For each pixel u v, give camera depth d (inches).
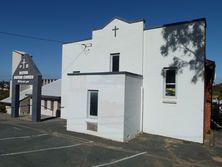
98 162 383.2
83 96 599.2
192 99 547.8
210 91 647.1
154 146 495.8
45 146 468.4
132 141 533.0
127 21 648.4
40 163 365.4
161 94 588.4
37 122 764.0
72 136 561.0
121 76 536.4
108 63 685.3
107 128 551.5
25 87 1125.7
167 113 578.6
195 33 546.3
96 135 570.3
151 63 605.9
